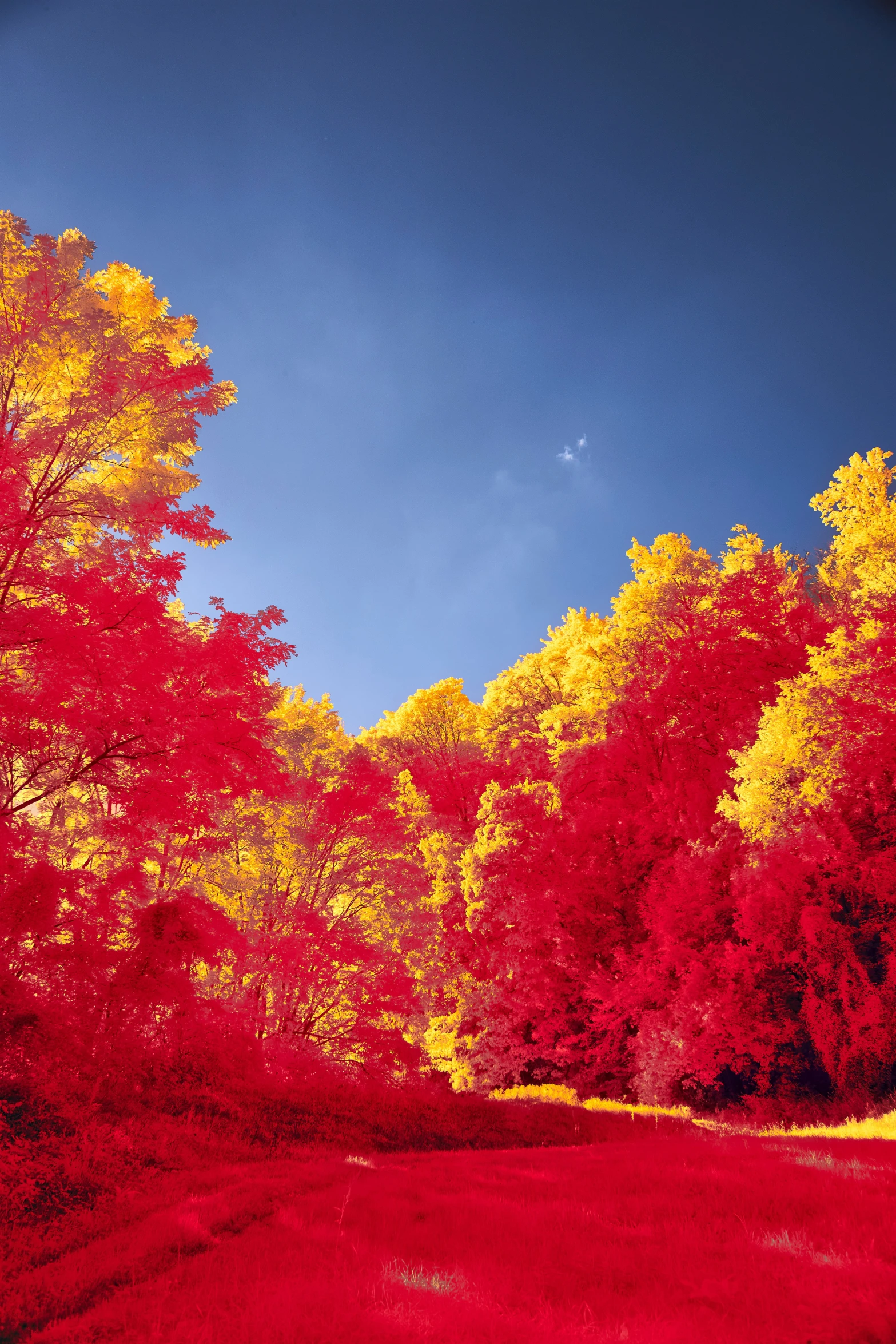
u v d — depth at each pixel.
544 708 38.34
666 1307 4.16
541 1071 26.92
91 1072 11.20
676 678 27.05
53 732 11.24
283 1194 8.52
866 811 19.42
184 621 13.02
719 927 20.89
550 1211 6.92
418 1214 7.29
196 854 13.01
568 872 25.64
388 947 17.66
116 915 11.36
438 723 42.12
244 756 12.11
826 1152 9.09
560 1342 3.68
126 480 12.99
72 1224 7.29
